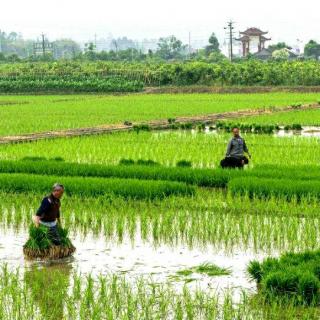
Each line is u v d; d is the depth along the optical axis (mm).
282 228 46656
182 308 33281
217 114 156500
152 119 145125
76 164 71562
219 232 46844
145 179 66938
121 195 58219
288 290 34531
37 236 42719
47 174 70688
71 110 171375
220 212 53469
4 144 99625
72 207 54594
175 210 54031
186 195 58812
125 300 34188
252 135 111750
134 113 160625
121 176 68062
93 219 50969
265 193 58219
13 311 32719
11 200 57844
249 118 144125
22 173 70625
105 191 58531
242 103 193500
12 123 134375
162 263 41281
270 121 137250
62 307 33719
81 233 48219
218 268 39875
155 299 34500
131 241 46188
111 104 196375
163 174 66625
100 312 32500
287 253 38594
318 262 36812
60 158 78562
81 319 31922
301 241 44719
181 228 47844
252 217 50531
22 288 36562
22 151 90250
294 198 56000
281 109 168750
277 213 52844
